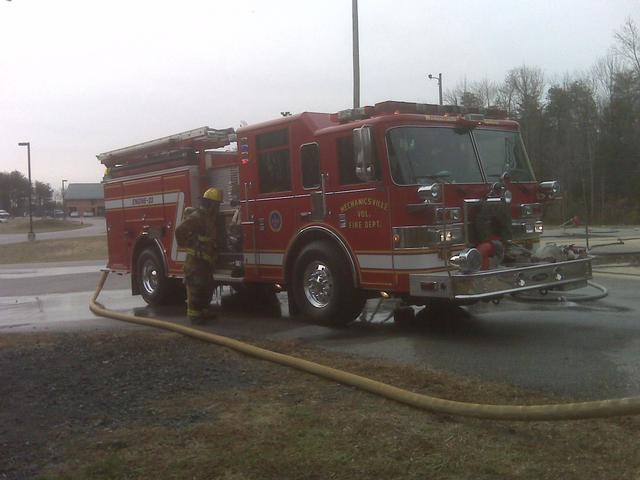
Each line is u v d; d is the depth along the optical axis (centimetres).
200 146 1004
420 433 389
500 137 805
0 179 12825
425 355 619
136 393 491
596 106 5466
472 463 343
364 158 694
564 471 332
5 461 364
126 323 903
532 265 711
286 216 846
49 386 517
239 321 884
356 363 577
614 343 644
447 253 694
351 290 768
